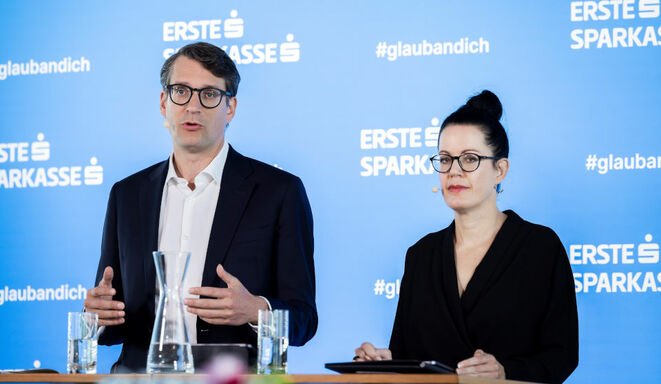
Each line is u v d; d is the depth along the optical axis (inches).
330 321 228.4
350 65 234.4
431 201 227.8
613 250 217.9
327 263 230.2
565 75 223.5
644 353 215.0
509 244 163.3
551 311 159.2
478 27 229.0
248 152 236.2
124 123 242.5
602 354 215.9
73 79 245.8
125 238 177.9
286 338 129.1
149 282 172.2
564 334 158.2
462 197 164.4
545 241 163.2
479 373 136.9
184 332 126.0
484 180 164.6
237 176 180.2
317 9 237.0
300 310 168.1
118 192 184.2
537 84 224.4
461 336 160.4
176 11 243.1
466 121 166.1
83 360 134.7
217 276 171.9
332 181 232.2
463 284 165.0
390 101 231.6
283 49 237.3
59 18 247.9
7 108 247.1
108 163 241.8
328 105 234.2
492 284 161.2
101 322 150.2
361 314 227.8
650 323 215.5
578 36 223.9
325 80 235.0
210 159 181.2
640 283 216.5
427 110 229.8
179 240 176.7
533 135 223.0
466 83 228.2
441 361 162.2
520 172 222.5
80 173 242.7
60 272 240.4
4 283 242.2
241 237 174.9
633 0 222.5
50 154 244.4
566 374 155.1
